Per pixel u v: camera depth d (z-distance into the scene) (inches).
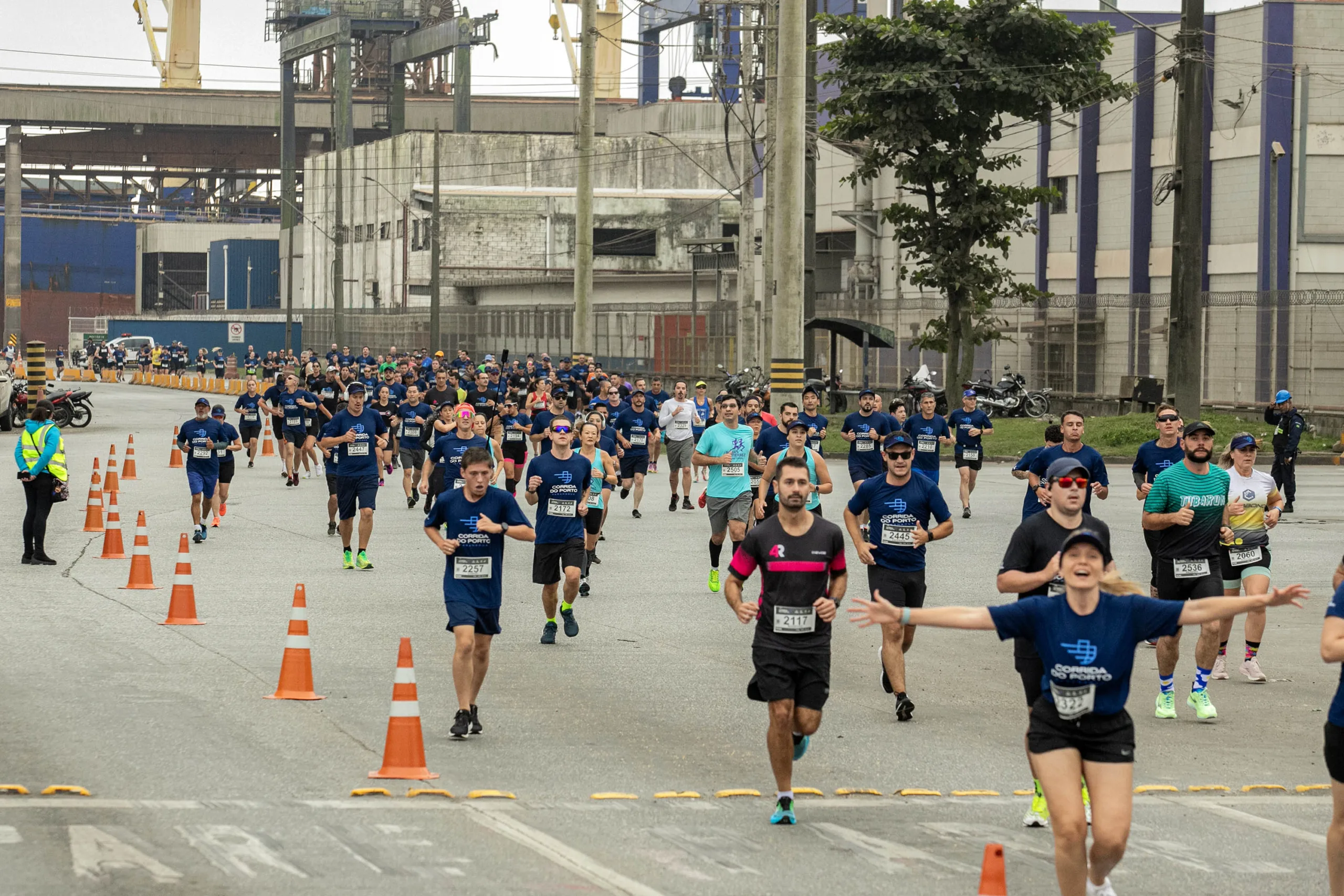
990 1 3944.4
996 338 4185.5
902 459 1079.6
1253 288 4746.6
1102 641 605.0
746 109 4665.4
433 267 6092.5
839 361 5285.4
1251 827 807.1
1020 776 912.3
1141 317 4456.2
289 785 844.0
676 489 2484.0
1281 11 4709.6
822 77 4094.5
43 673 1152.2
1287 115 4699.8
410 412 2496.3
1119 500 2583.7
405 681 876.6
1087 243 5201.8
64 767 871.1
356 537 2102.6
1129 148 5073.8
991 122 4141.2
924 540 1087.0
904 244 4178.2
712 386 5846.5
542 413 2448.3
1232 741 1024.2
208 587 1628.9
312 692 1091.9
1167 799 868.6
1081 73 3986.2
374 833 749.3
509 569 1814.7
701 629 1416.1
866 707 1112.8
